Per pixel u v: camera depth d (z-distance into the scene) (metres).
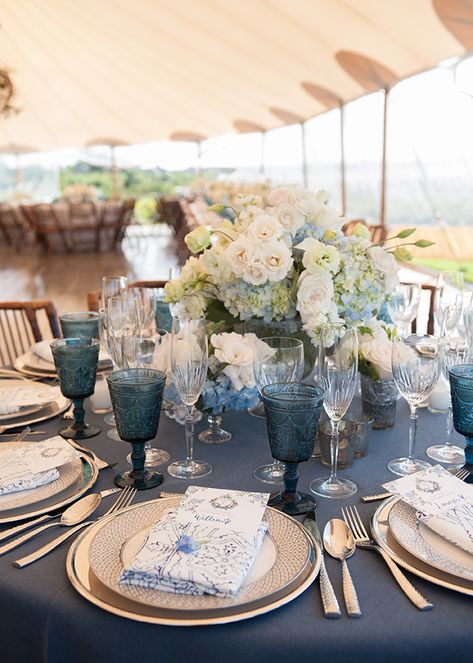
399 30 6.16
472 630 0.77
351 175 10.39
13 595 0.85
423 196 8.61
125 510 1.00
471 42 5.90
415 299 1.80
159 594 0.80
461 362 1.48
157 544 0.87
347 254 1.41
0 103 12.12
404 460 1.25
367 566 0.89
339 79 8.69
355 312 1.43
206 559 0.83
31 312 2.40
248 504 0.97
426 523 0.94
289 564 0.86
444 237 8.48
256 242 1.34
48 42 10.51
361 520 1.01
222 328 1.47
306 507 1.04
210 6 7.26
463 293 1.66
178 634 0.77
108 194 21.03
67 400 1.57
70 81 12.67
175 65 10.61
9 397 1.51
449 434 1.33
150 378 1.16
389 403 1.42
